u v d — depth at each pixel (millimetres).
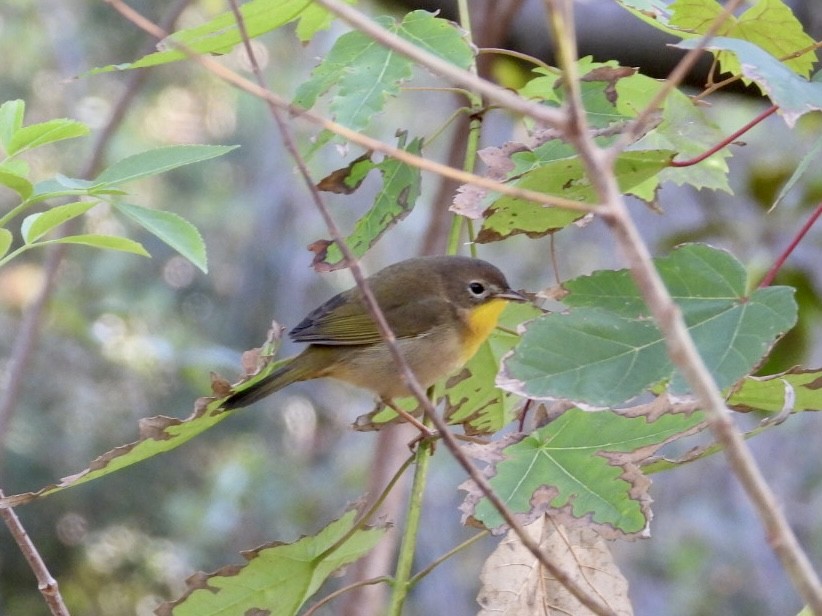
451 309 8430
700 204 15242
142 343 14406
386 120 20828
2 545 21656
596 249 20281
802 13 9438
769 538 3262
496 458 5367
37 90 21891
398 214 6109
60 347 20484
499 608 5547
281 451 23062
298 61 22375
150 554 22078
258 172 23094
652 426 5289
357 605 8328
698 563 19719
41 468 20953
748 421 16391
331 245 6160
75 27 21641
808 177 11828
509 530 5164
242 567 5770
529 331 4934
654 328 4898
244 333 22109
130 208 5227
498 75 10008
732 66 6301
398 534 20188
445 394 7176
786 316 4848
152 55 5527
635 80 6281
